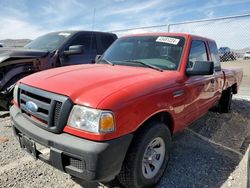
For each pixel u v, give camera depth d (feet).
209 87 13.16
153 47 11.69
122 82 8.06
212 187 9.12
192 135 14.44
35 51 16.96
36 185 8.88
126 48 12.51
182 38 11.64
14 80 15.34
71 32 20.34
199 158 11.39
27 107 8.27
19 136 8.83
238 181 9.45
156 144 8.91
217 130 15.56
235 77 19.31
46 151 8.34
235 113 19.66
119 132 6.96
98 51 21.72
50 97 7.39
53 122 7.32
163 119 9.60
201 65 10.07
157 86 8.52
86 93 7.20
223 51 30.14
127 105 7.17
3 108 15.87
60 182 9.11
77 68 10.21
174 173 10.00
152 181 8.80
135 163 7.75
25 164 10.30
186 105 10.46
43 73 9.62
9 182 9.01
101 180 6.84
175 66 10.54
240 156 11.77
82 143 6.68
